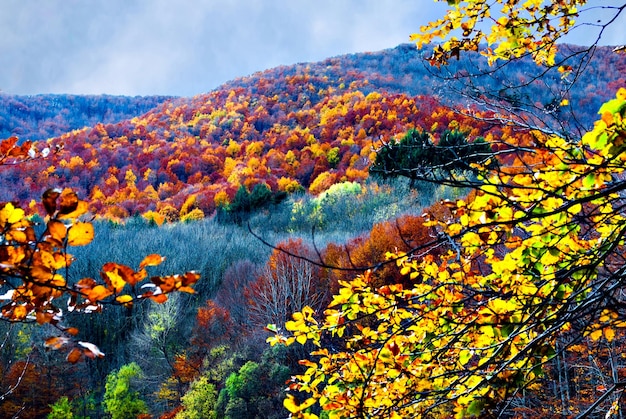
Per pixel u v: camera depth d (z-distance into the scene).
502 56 2.83
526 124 2.48
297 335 2.89
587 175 2.00
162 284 1.54
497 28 2.75
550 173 2.09
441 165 1.96
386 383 2.71
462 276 2.74
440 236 1.85
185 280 1.53
